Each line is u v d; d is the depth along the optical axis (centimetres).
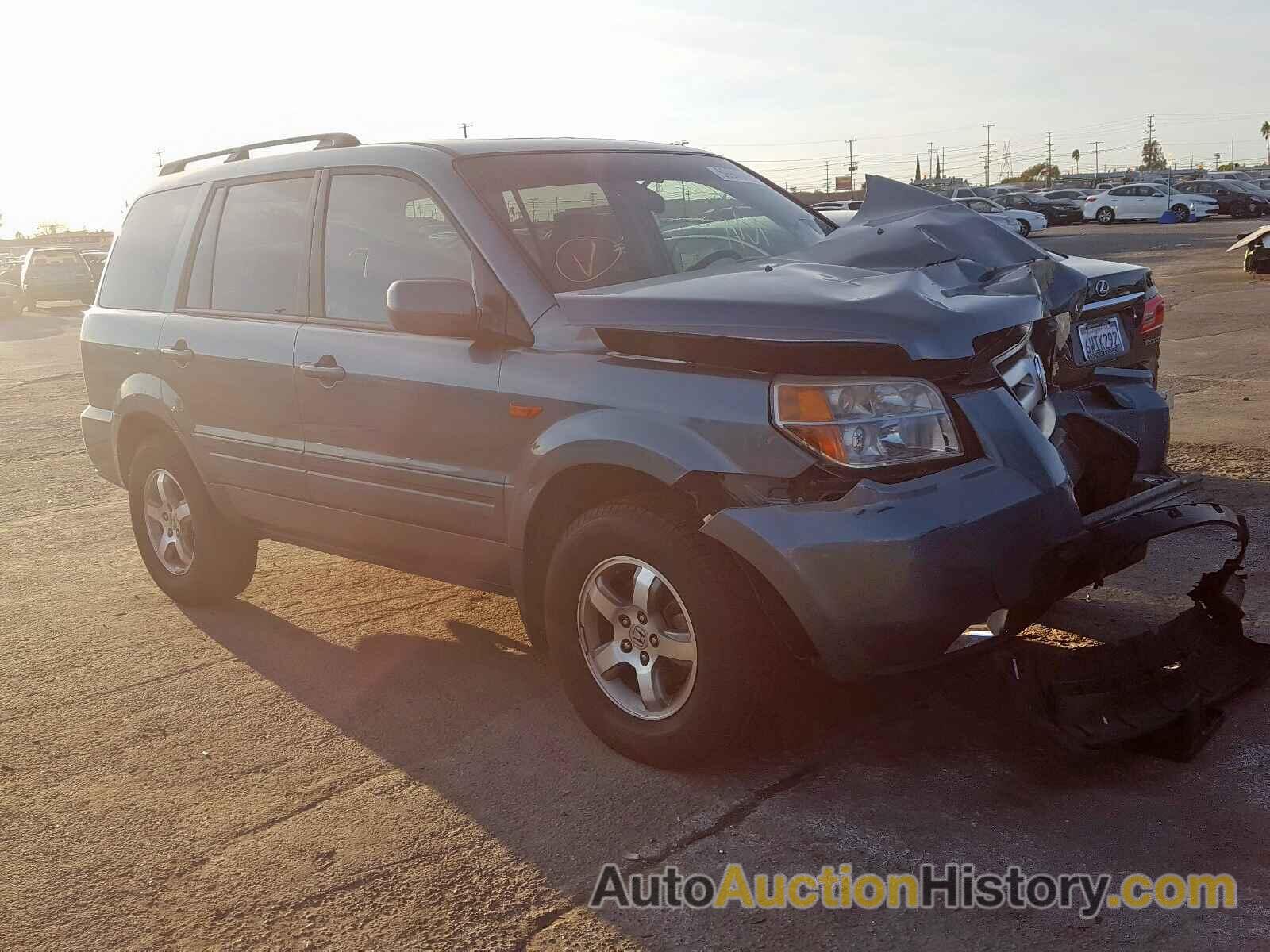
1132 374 447
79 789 364
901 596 294
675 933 273
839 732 363
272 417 454
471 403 376
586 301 358
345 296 431
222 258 492
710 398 321
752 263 405
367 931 281
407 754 374
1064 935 262
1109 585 477
